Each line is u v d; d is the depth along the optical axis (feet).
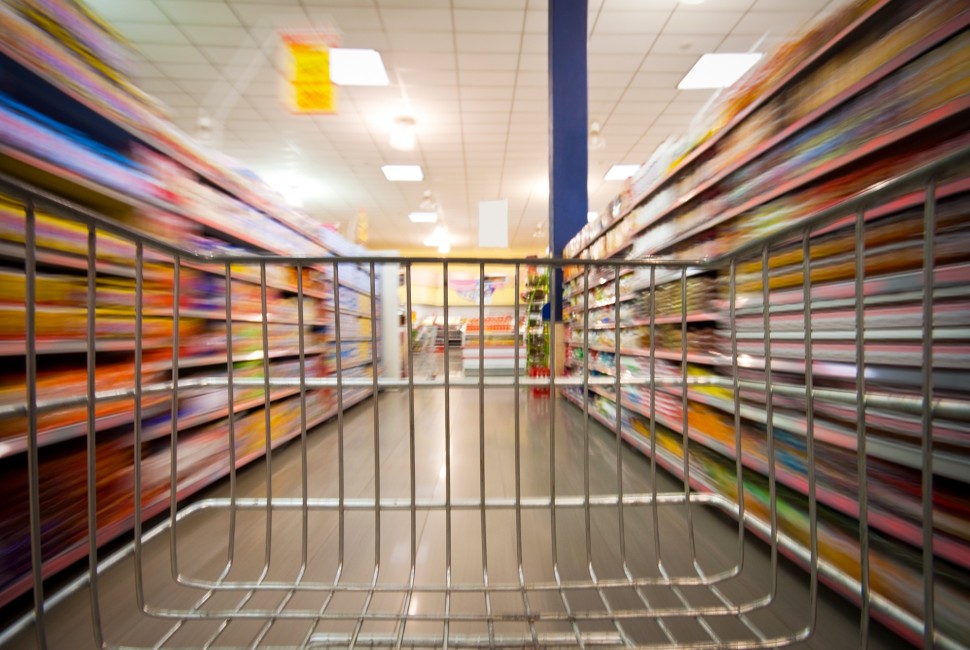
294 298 8.71
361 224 16.93
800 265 3.63
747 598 3.21
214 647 2.73
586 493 2.94
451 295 44.39
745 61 15.01
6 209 3.10
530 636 2.59
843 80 3.15
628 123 19.49
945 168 1.51
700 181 5.35
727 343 4.82
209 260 3.00
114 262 4.09
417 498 5.41
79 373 3.71
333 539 4.23
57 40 3.31
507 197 30.22
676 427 6.10
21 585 3.12
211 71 15.39
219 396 5.72
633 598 3.25
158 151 4.60
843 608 3.08
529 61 14.93
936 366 2.48
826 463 3.24
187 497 5.18
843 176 3.22
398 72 15.51
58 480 3.50
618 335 3.11
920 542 2.54
